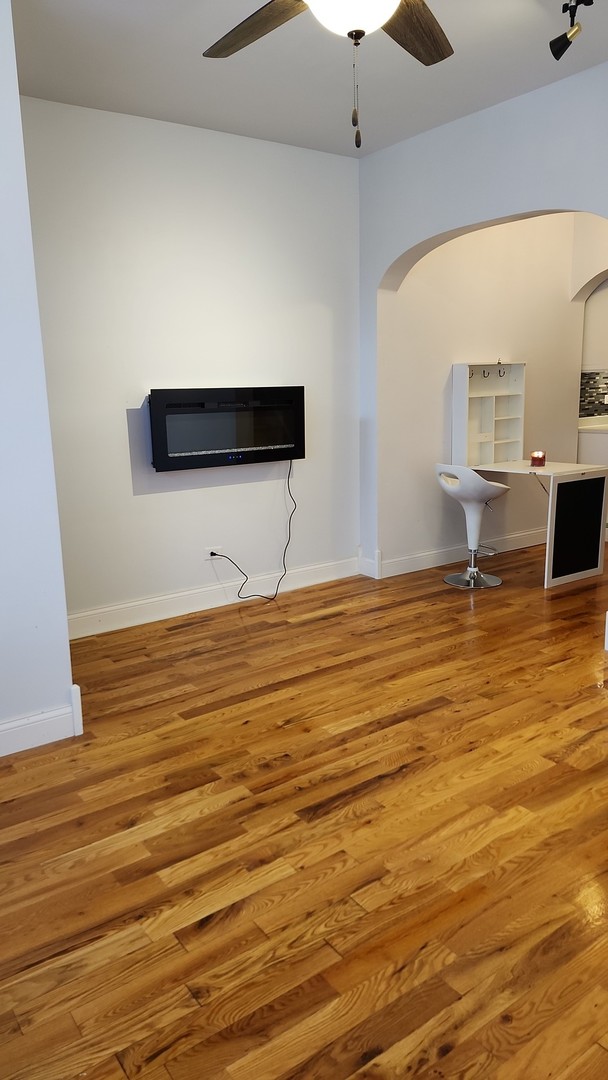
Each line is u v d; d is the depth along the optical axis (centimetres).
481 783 252
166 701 325
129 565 422
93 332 391
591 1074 146
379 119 403
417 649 378
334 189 470
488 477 561
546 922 188
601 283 616
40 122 362
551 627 407
